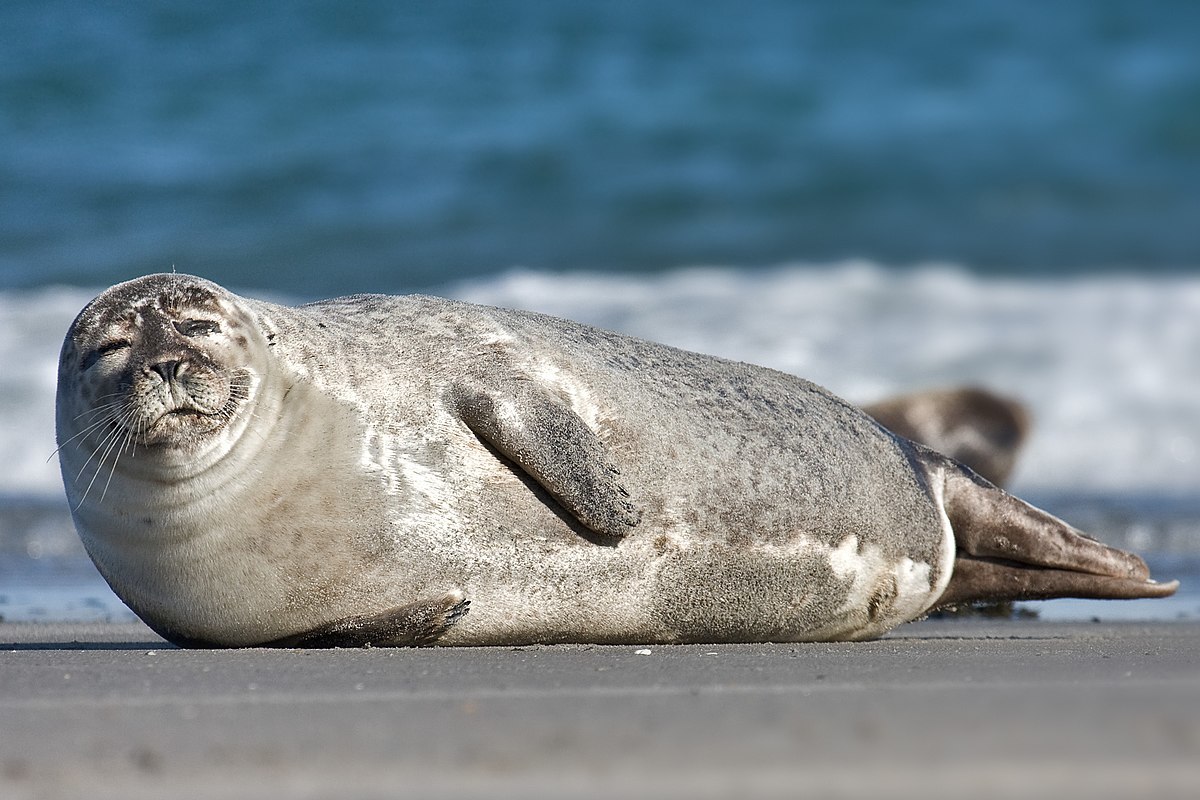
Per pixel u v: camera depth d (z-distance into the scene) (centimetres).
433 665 1752
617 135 8669
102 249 7306
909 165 8488
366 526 2069
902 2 10025
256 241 7525
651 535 2188
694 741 1084
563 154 8488
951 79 9319
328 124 8719
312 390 2097
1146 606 3108
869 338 5912
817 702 1299
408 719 1259
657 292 6462
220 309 2067
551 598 2152
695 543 2219
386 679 1582
